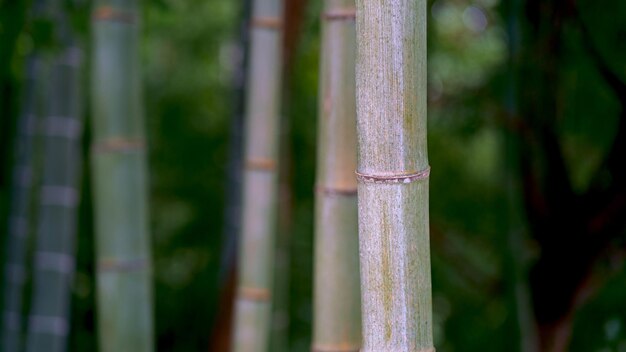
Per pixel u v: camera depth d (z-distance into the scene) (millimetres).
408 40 2305
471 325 5547
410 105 2316
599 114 3828
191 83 7105
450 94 4605
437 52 5449
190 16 6645
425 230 2352
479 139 5766
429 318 2365
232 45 6629
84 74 5160
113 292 3455
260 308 3557
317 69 6074
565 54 3688
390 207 2332
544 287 3881
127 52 3408
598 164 3906
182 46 7047
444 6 4906
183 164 6727
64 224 4152
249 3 4684
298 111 6062
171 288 7195
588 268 3801
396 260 2340
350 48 2721
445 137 5586
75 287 6547
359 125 2336
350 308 2791
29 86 4289
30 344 4156
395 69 2307
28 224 4664
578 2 3557
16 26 3945
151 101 7027
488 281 5238
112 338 3469
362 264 2363
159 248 7070
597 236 3740
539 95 3762
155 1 4473
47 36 3863
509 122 3809
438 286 5797
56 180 4121
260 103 3504
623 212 3658
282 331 4863
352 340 2799
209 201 6688
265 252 3549
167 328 7141
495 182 5340
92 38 3434
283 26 4637
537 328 3916
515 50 3738
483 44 5570
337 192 2766
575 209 3781
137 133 3447
